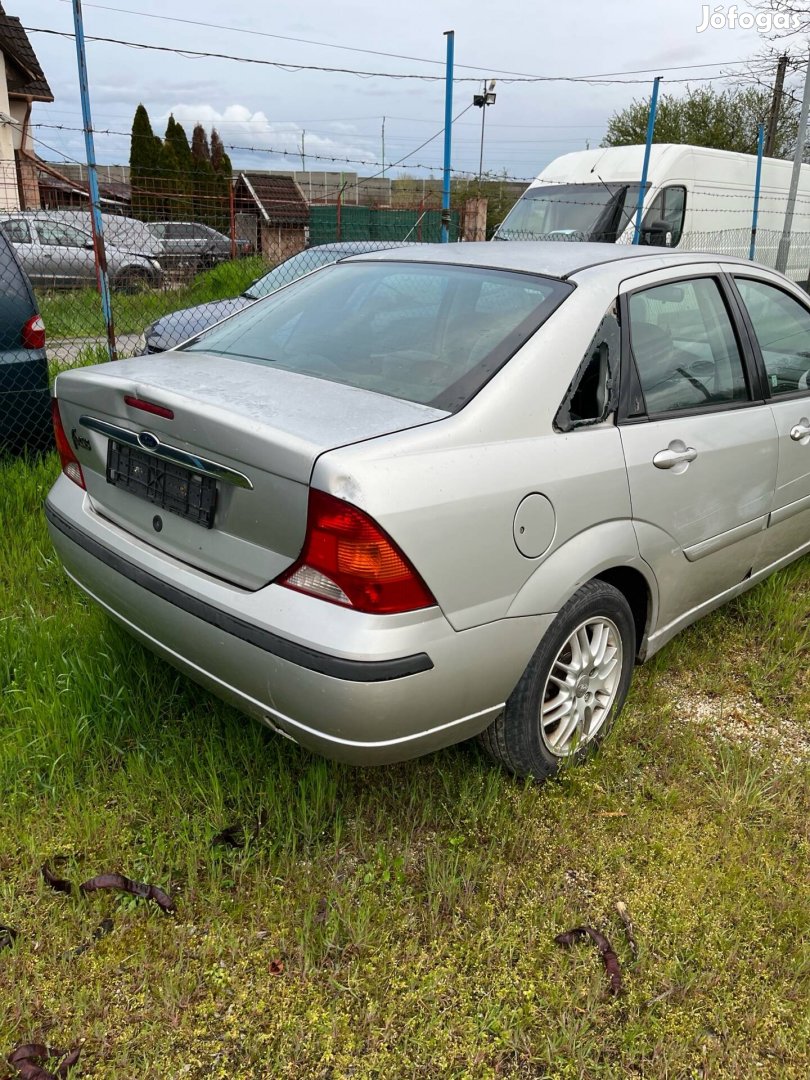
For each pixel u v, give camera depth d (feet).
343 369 8.61
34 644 10.66
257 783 8.79
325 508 6.59
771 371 11.75
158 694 9.95
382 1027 6.55
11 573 12.71
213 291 33.88
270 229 50.44
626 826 8.70
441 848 8.30
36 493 15.16
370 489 6.56
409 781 9.06
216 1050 6.33
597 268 9.46
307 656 6.71
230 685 7.51
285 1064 6.25
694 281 10.59
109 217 40.32
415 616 6.88
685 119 104.53
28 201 47.09
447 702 7.37
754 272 11.87
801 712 10.94
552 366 8.23
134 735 9.53
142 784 8.71
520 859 8.19
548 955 7.18
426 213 54.13
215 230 42.86
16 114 73.10
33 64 69.26
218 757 8.98
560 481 8.01
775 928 7.58
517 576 7.67
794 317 12.55
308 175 94.32
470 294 9.18
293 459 6.72
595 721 9.64
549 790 8.98
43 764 8.93
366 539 6.55
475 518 7.20
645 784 9.34
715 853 8.42
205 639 7.44
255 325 10.19
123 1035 6.40
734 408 10.80
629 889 7.94
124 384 8.16
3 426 16.43
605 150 39.11
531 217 38.70
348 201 73.82
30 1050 6.15
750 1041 6.61
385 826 8.55
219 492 7.50
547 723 8.95
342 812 8.69
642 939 7.35
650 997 6.82
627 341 9.18
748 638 12.63
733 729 10.58
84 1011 6.53
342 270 10.85
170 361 9.25
